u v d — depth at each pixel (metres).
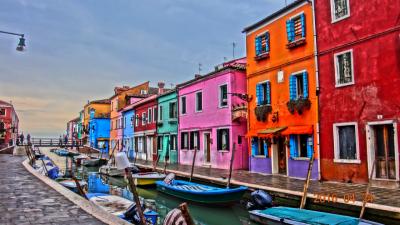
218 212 12.62
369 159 12.15
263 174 16.86
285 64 16.17
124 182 21.66
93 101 55.78
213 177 15.88
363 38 12.63
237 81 20.30
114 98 46.00
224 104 20.73
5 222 6.16
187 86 24.92
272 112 16.91
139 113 34.94
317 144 14.19
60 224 6.01
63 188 10.21
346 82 13.23
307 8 15.11
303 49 15.22
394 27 11.66
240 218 11.43
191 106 24.33
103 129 53.09
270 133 16.09
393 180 11.34
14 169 17.22
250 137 18.27
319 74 14.35
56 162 38.91
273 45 17.03
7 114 57.78
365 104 12.42
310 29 14.91
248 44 18.89
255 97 18.19
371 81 12.27
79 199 8.39
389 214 8.15
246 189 12.49
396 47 11.58
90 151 46.34
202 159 22.77
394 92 11.53
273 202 11.36
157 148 29.55
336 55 13.65
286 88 16.06
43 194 9.22
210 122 21.88
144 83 45.66
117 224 5.96
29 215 6.69
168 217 4.70
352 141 12.98
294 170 15.30
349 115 12.98
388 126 11.85
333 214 8.98
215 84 21.48
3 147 42.28
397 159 11.29
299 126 15.17
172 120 26.67
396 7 11.64
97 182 21.59
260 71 17.80
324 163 13.87
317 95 14.32
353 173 12.69
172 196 15.02
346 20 13.34
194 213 12.74
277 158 16.77
